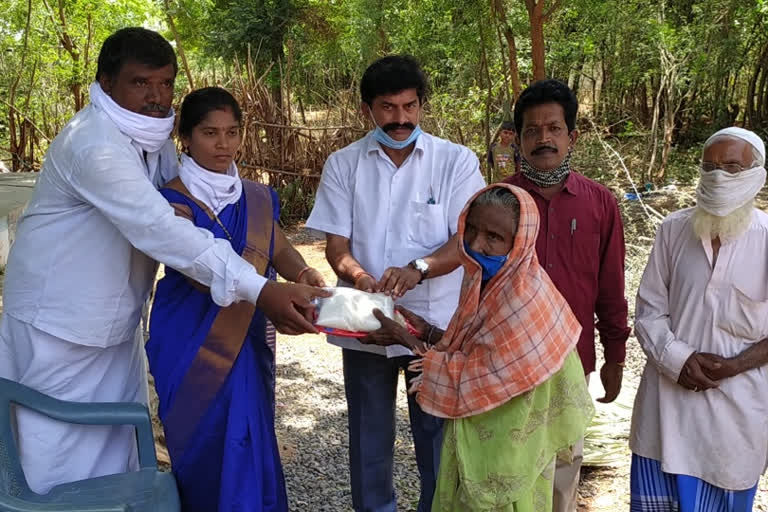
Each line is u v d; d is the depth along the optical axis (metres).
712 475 2.61
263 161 11.09
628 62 12.58
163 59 2.44
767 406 2.58
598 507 3.42
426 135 2.91
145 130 2.46
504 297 2.08
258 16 19.77
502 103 12.25
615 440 3.95
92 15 11.57
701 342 2.60
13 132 10.72
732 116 14.03
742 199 2.43
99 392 2.64
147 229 2.30
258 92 11.05
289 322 2.35
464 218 2.16
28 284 2.49
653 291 2.74
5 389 2.41
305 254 9.38
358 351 2.94
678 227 2.66
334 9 19.52
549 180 2.68
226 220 2.54
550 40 13.61
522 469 2.15
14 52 11.27
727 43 11.30
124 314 2.57
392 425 3.04
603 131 13.27
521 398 2.14
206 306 2.55
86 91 12.29
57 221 2.46
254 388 2.56
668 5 12.51
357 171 2.90
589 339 2.81
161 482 2.48
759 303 2.51
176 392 2.52
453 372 2.18
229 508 2.46
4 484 2.28
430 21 14.56
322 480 3.75
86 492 2.43
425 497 2.96
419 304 2.85
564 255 2.71
